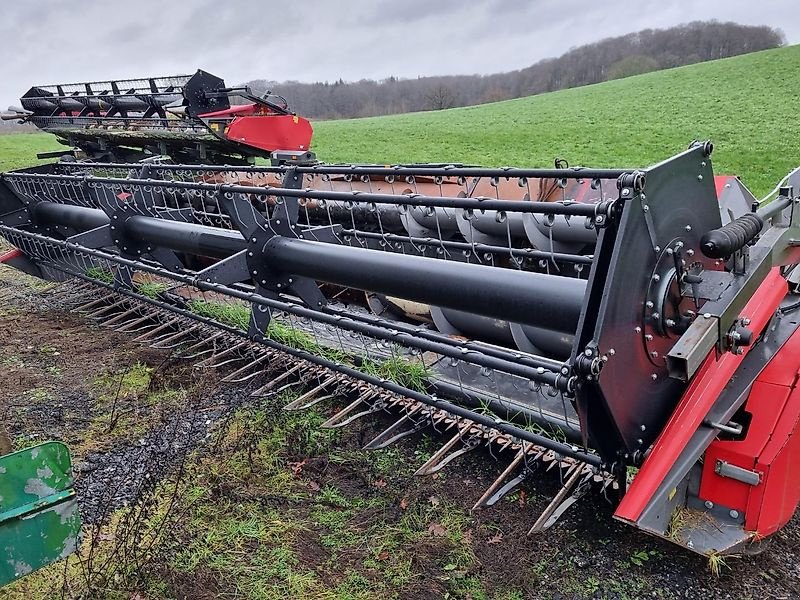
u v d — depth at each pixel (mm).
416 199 3010
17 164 19625
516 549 3049
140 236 4898
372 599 2809
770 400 2672
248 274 3984
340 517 3330
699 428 2627
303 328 4855
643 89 30422
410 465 3709
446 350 2875
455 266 2979
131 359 5207
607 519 3178
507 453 3672
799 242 2996
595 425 2459
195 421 4234
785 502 2715
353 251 3457
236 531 3234
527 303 2682
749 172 14648
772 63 29875
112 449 3990
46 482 2068
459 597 2809
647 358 2445
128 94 10695
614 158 17656
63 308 6496
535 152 19469
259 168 4066
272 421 4168
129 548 3113
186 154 10383
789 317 2973
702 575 2848
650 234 2328
